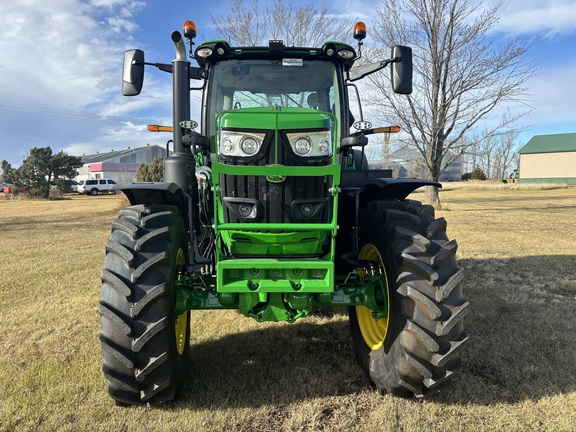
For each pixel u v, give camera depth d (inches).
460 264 259.1
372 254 127.2
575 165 1994.3
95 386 116.6
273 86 144.3
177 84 139.6
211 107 143.3
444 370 103.4
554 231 398.9
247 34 539.2
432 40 512.4
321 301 115.6
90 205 949.2
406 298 104.4
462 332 104.2
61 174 1411.2
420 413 103.4
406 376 104.0
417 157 695.7
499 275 231.1
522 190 1284.4
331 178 110.5
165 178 140.5
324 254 114.0
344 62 147.4
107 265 101.9
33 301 199.0
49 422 99.7
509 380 117.8
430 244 105.8
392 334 109.3
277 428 98.8
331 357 137.3
